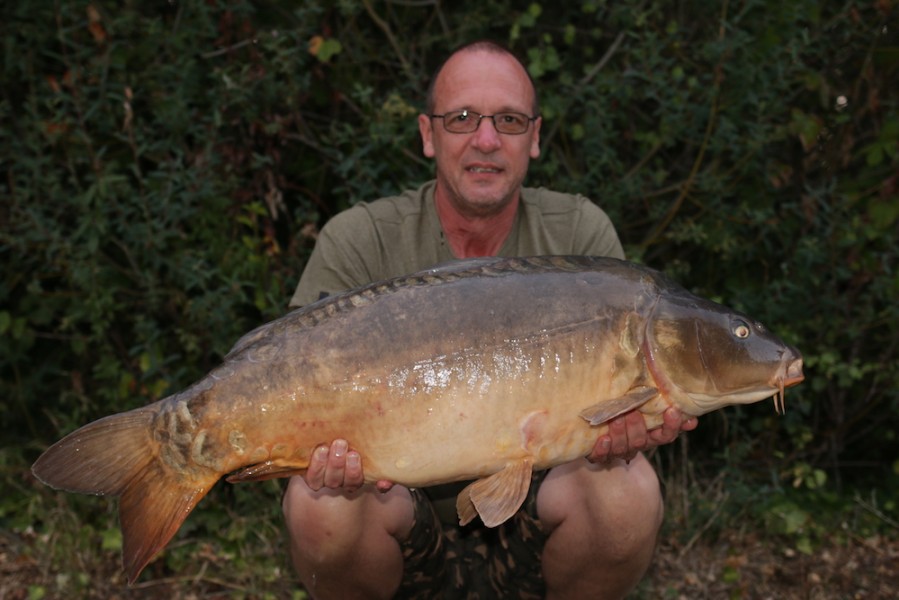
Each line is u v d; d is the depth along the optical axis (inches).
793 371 89.9
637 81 165.6
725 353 88.2
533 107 111.0
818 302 162.9
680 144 170.9
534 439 85.7
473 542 113.5
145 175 167.6
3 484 161.2
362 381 83.7
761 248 166.1
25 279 169.8
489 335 85.0
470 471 86.1
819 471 159.3
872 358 169.9
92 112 150.6
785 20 158.9
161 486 84.5
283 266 159.6
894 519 159.9
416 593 109.8
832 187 156.9
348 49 163.8
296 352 84.0
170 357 151.5
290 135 158.9
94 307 153.0
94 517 153.6
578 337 85.9
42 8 157.2
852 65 166.2
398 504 100.3
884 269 158.4
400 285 86.9
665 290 89.7
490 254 113.7
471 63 107.9
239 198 158.9
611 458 90.7
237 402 83.2
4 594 136.8
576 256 90.9
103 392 157.9
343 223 112.3
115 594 137.8
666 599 136.9
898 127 161.6
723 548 149.9
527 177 165.0
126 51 157.3
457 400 84.3
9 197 154.3
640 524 100.6
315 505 98.4
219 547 147.1
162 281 161.0
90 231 148.6
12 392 172.6
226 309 149.9
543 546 105.7
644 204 166.6
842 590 139.3
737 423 164.7
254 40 155.7
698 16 166.2
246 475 85.2
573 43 171.5
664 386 88.0
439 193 112.8
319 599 107.7
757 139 155.3
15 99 165.9
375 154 164.4
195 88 159.6
